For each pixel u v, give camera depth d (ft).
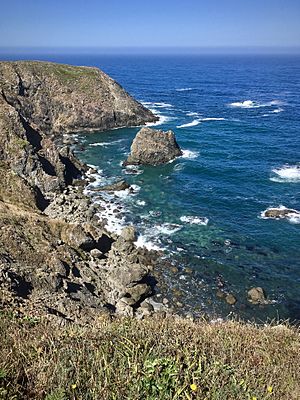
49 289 72.33
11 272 69.97
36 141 162.91
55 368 23.03
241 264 105.50
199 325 37.99
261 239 117.70
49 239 96.07
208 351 29.12
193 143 223.10
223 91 466.29
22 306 58.03
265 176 170.40
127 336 28.50
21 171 141.18
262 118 295.48
